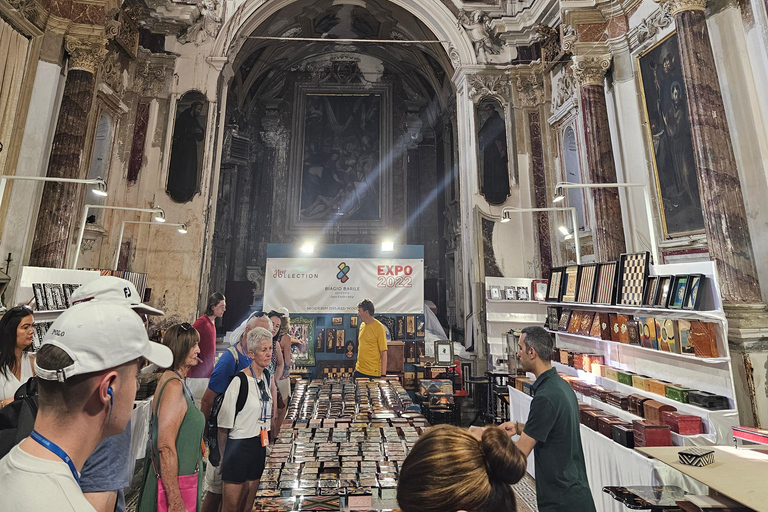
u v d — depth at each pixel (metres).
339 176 15.90
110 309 0.89
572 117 8.32
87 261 7.78
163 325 8.09
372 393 4.46
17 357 2.65
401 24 12.13
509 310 7.41
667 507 2.17
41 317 4.00
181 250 8.48
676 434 3.06
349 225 15.48
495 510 0.76
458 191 13.07
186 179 8.77
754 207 4.13
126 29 8.55
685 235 5.46
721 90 4.48
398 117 16.50
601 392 4.14
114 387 0.86
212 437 2.71
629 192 6.36
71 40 6.31
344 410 3.77
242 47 11.22
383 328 5.58
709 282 3.29
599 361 4.73
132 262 8.28
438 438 0.83
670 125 5.70
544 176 9.20
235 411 2.63
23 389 1.77
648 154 6.08
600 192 6.40
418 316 7.31
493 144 9.45
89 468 1.77
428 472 0.76
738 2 4.45
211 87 9.17
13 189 5.60
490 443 0.84
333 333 7.15
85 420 0.82
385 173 15.89
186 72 9.16
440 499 0.72
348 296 7.29
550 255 8.91
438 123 16.02
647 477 2.78
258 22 10.09
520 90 9.62
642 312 3.88
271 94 16.08
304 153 15.93
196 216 8.64
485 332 8.68
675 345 3.41
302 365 7.00
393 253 7.57
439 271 15.50
